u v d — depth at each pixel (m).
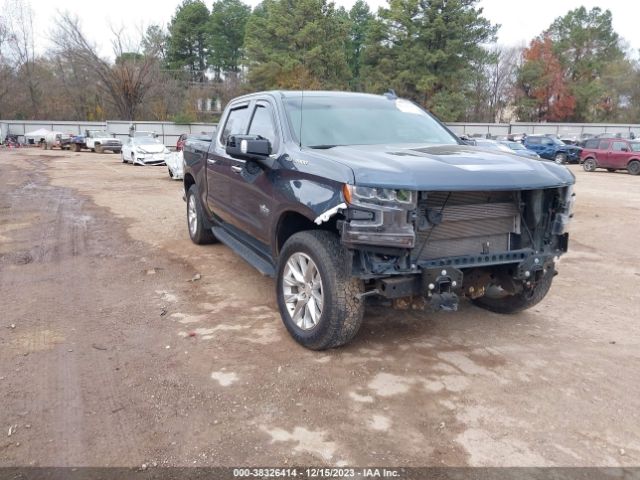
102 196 13.36
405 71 49.66
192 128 51.72
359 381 3.71
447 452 2.95
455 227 3.83
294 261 4.26
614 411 3.40
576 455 2.95
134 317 4.91
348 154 4.05
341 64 52.19
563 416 3.33
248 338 4.42
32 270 6.47
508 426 3.21
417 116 5.46
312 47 51.78
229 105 6.36
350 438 3.06
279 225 4.48
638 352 4.30
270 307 5.18
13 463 2.84
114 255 7.21
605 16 72.31
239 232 5.73
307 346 4.14
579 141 37.66
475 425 3.21
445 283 3.67
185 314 4.99
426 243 3.74
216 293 5.61
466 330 4.68
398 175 3.50
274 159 4.50
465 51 50.47
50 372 3.83
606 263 7.33
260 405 3.40
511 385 3.71
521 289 4.23
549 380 3.79
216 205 6.25
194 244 7.80
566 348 4.35
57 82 65.50
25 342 4.34
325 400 3.46
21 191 14.30
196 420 3.24
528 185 3.78
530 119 69.44
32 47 63.88
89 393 3.55
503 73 73.94
